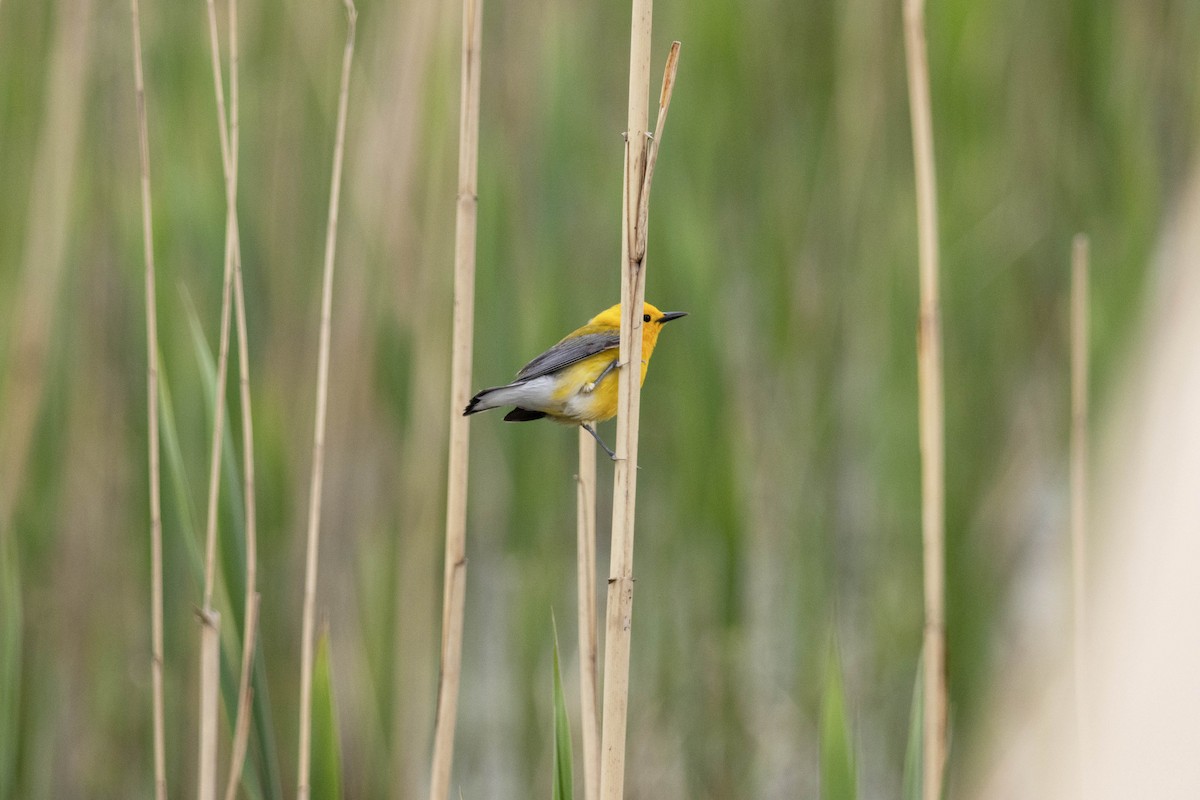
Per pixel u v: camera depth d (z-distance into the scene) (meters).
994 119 9.95
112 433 9.07
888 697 9.48
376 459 8.99
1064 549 9.62
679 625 9.42
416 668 8.59
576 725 9.27
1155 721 2.53
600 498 10.55
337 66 9.13
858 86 10.21
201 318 8.41
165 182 8.61
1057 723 5.30
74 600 8.88
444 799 5.42
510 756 9.59
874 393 10.22
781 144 10.29
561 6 9.65
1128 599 2.70
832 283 10.32
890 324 9.76
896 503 9.56
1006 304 10.23
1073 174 10.18
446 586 5.42
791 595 10.07
